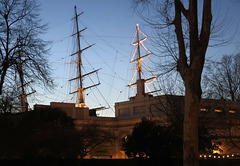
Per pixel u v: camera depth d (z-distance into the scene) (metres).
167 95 28.39
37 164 31.03
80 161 34.91
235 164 33.44
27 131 28.73
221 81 44.69
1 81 24.30
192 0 17.78
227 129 43.59
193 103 16.94
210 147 36.53
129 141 41.72
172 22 18.53
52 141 31.98
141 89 62.19
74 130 37.34
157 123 41.31
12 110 28.16
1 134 26.20
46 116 41.31
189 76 17.12
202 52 17.08
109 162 36.25
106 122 62.59
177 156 36.78
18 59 25.12
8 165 29.02
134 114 61.66
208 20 17.16
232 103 43.31
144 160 35.84
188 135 16.86
